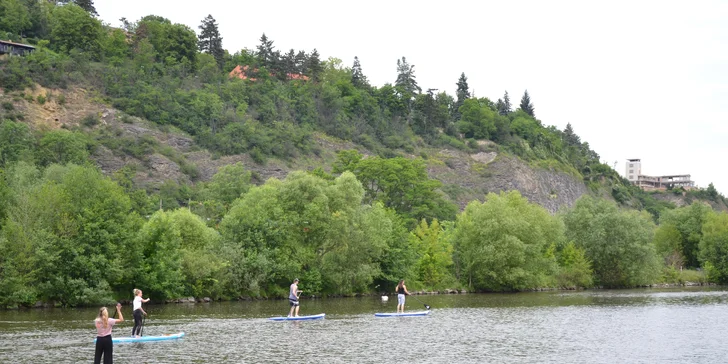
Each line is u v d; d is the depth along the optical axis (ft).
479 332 167.32
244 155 643.45
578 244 421.18
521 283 360.48
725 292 356.18
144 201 392.47
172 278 249.34
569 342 151.23
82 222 232.53
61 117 579.89
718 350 141.69
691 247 510.17
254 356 126.41
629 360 128.67
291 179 327.67
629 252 400.47
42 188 238.89
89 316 195.11
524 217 399.65
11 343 138.21
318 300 288.30
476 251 355.77
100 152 552.82
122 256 241.76
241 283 280.10
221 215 390.63
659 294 338.75
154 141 597.11
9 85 574.56
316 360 122.83
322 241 313.73
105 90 634.43
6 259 216.33
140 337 147.13
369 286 338.95
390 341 148.77
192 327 173.37
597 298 306.55
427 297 317.22
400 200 490.08
